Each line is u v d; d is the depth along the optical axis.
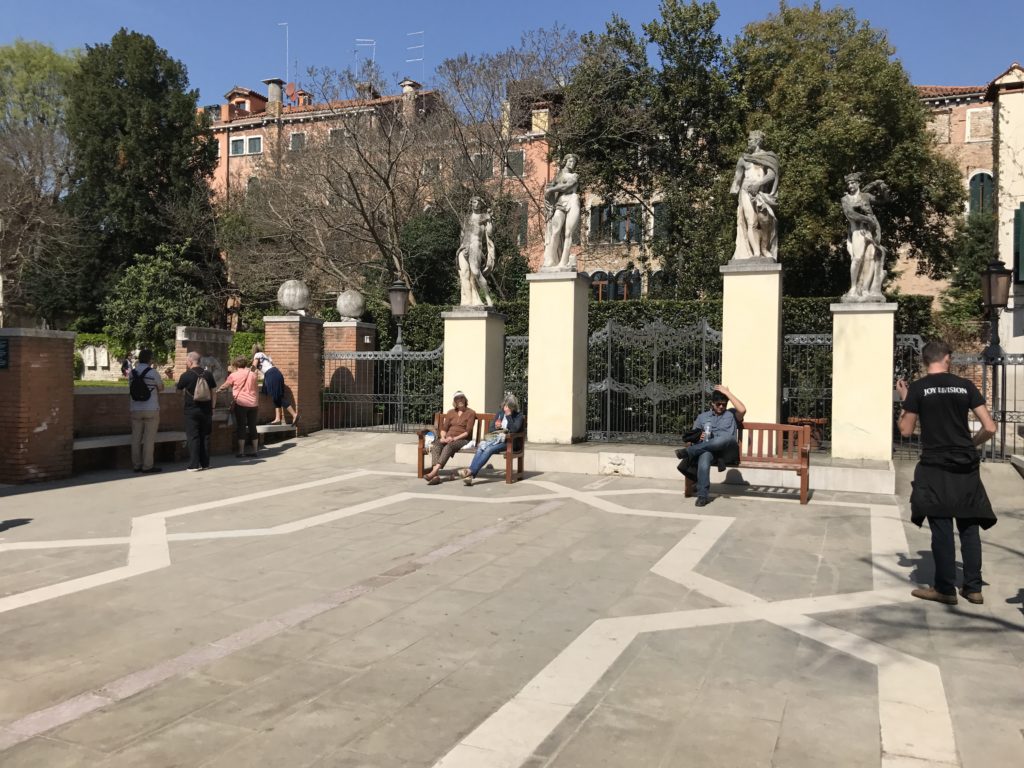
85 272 36.44
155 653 4.48
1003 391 12.45
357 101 25.08
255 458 13.89
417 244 25.44
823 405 14.24
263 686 4.02
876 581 5.98
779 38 24.23
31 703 3.81
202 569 6.36
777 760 3.24
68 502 9.41
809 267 23.64
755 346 11.41
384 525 8.07
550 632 4.84
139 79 37.16
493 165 27.95
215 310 36.06
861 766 3.19
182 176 37.28
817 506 9.07
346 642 4.66
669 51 25.41
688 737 3.45
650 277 27.95
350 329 18.66
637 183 27.77
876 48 22.95
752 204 11.54
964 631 4.88
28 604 5.41
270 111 45.22
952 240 26.02
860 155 21.80
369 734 3.48
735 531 7.75
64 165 37.62
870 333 11.05
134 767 3.19
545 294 12.84
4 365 10.74
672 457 11.04
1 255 34.84
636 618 5.11
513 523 8.12
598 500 9.44
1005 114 26.06
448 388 13.70
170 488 10.48
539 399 12.88
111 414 12.86
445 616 5.15
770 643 4.66
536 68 25.55
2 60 43.25
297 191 27.69
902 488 10.37
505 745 3.38
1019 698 3.87
